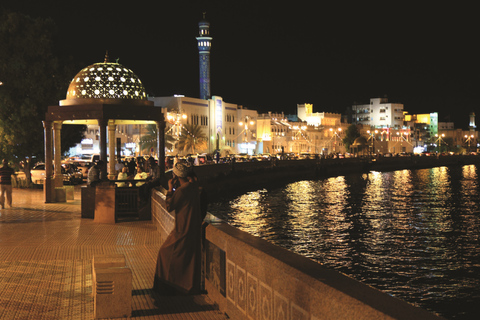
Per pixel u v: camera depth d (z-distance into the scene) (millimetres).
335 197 55750
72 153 99062
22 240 12672
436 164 145625
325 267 4418
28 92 32812
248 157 105125
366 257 24844
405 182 79125
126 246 11820
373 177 92125
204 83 137625
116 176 24156
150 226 15047
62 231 14156
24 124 32500
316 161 93125
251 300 5453
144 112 18484
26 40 32312
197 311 6770
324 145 170250
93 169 17312
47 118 18875
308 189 66125
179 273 7398
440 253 25734
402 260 24125
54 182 22375
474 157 168625
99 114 17984
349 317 3459
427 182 79062
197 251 7438
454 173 106000
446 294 18641
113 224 15500
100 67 19188
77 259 10367
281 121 152250
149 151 92625
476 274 21297
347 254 25641
